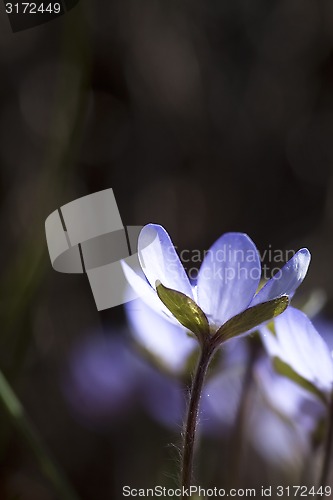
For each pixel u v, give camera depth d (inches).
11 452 11.9
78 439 14.1
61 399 14.8
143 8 18.6
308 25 20.3
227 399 10.3
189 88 19.2
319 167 20.4
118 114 18.5
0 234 16.4
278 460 10.6
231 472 9.4
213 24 19.6
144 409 12.1
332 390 8.2
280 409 9.2
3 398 9.0
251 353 9.2
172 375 9.3
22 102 17.7
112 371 12.1
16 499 11.0
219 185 19.6
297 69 20.5
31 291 10.5
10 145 17.3
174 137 19.1
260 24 20.0
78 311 16.0
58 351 15.5
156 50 18.7
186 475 7.3
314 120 20.9
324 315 17.7
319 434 9.0
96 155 18.3
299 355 7.8
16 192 16.7
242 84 19.9
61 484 9.0
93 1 18.0
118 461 13.2
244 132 20.0
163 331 9.3
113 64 18.3
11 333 10.7
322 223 19.7
